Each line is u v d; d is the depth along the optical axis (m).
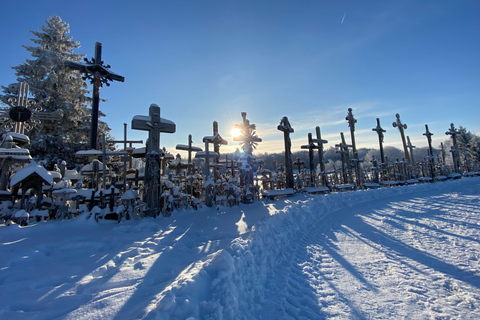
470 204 10.38
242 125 12.70
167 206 8.80
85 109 19.62
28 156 7.20
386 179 21.77
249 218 7.86
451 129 26.73
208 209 9.66
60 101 18.08
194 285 2.72
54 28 19.50
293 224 7.66
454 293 3.39
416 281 3.81
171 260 4.04
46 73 18.39
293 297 3.45
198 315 2.34
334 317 2.94
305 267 4.55
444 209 9.72
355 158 20.03
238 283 3.16
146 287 2.96
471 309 2.99
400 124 23.98
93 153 8.82
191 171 12.44
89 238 5.18
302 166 18.77
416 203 11.86
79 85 19.55
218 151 14.86
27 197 7.02
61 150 16.02
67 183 6.75
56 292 2.75
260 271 3.98
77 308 2.39
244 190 11.72
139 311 2.25
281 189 14.93
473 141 41.91
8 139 7.25
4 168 7.19
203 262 3.56
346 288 3.69
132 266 3.68
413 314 2.94
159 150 8.86
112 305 2.46
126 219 7.36
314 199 12.01
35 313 2.27
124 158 9.24
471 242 5.50
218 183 11.60
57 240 4.89
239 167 12.29
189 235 5.89
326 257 5.09
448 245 5.41
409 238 6.16
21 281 2.95
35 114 9.24
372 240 6.20
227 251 3.90
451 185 18.86
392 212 9.96
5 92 16.98
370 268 4.42
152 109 8.86
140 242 5.03
